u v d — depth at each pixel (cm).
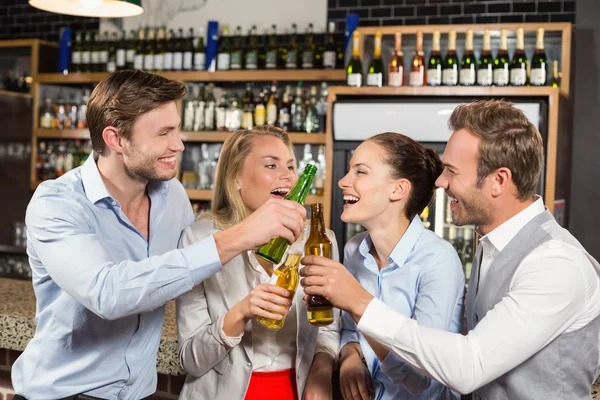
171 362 185
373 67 397
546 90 357
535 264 130
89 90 491
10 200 502
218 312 159
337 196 382
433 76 384
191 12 485
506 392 134
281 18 467
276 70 437
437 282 151
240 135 173
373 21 451
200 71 451
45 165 505
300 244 169
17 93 501
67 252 139
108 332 154
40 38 532
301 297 160
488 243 142
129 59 480
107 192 151
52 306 154
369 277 162
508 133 135
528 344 125
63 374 154
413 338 127
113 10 256
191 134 452
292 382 159
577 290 127
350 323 174
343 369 154
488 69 376
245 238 134
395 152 153
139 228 164
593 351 134
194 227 166
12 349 213
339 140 380
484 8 430
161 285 133
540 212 140
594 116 414
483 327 127
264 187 168
